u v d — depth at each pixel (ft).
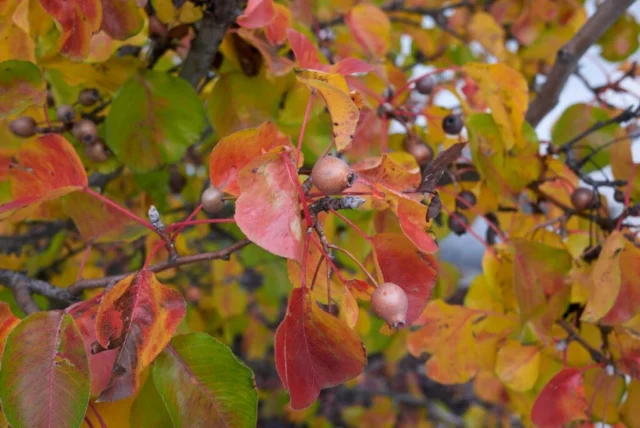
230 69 1.55
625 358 1.45
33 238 1.94
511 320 1.56
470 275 3.74
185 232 2.48
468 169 1.66
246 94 1.48
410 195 1.14
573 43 1.69
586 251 1.47
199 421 1.12
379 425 3.58
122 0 1.30
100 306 1.08
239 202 1.00
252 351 3.43
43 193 1.23
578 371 1.43
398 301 1.07
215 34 1.44
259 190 1.01
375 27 1.73
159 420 1.19
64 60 1.44
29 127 1.39
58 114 1.43
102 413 1.18
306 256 1.10
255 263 2.08
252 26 1.31
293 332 1.07
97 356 1.19
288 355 1.07
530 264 1.46
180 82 1.45
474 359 1.56
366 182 1.07
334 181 1.02
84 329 1.21
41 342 1.08
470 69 1.48
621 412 1.47
